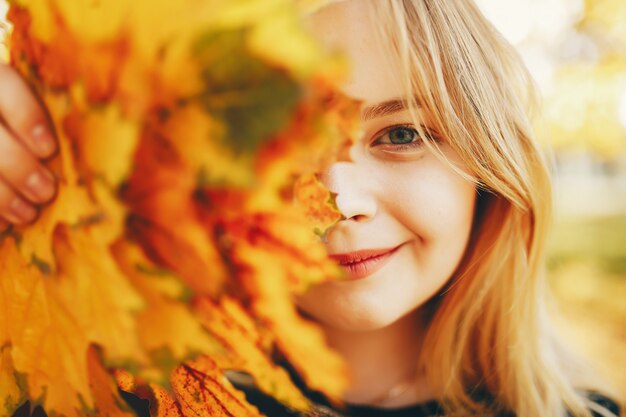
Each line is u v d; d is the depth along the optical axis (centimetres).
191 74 23
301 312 45
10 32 29
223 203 25
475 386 52
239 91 23
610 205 273
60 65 26
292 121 23
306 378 29
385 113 39
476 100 45
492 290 51
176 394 31
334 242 39
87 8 25
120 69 24
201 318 27
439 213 41
